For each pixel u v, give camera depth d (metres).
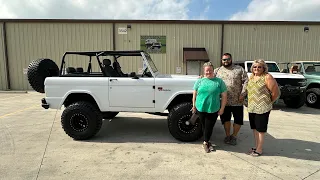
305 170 3.20
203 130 3.95
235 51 13.16
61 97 4.49
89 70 5.33
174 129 4.25
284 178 2.96
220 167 3.27
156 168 3.23
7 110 7.42
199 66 13.12
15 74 13.14
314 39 13.09
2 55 13.00
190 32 13.04
